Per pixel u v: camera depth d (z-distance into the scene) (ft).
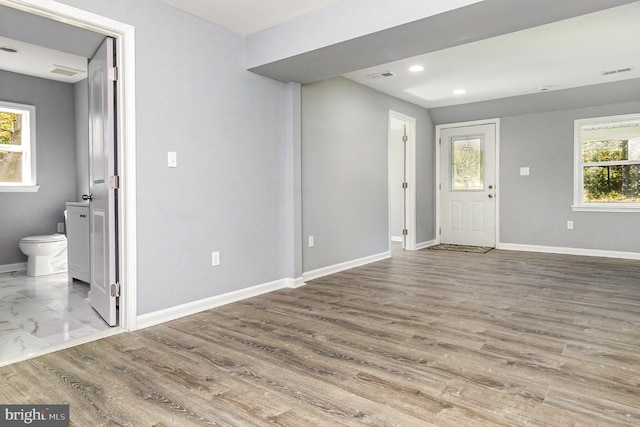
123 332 8.46
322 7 9.40
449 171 21.74
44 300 10.90
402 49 9.71
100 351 7.47
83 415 5.31
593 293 11.42
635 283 12.62
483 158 20.72
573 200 18.44
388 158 17.78
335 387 6.03
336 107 14.67
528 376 6.34
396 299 10.96
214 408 5.47
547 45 11.98
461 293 11.53
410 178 19.99
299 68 11.05
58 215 15.94
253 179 11.43
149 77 8.80
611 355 7.13
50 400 5.70
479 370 6.57
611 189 17.78
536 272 14.42
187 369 6.69
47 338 8.09
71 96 16.24
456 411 5.34
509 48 12.21
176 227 9.42
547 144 18.97
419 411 5.34
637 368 6.60
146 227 8.81
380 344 7.73
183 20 9.50
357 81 15.64
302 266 13.11
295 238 12.51
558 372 6.48
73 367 6.78
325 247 14.24
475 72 14.60
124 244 8.53
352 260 15.61
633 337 7.98
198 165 9.90
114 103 8.64
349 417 5.22
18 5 6.98
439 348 7.50
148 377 6.40
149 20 8.79
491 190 20.57
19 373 6.56
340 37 9.20
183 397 5.77
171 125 9.27
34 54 12.82
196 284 9.90
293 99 12.39
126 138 8.44
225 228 10.63
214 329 8.66
